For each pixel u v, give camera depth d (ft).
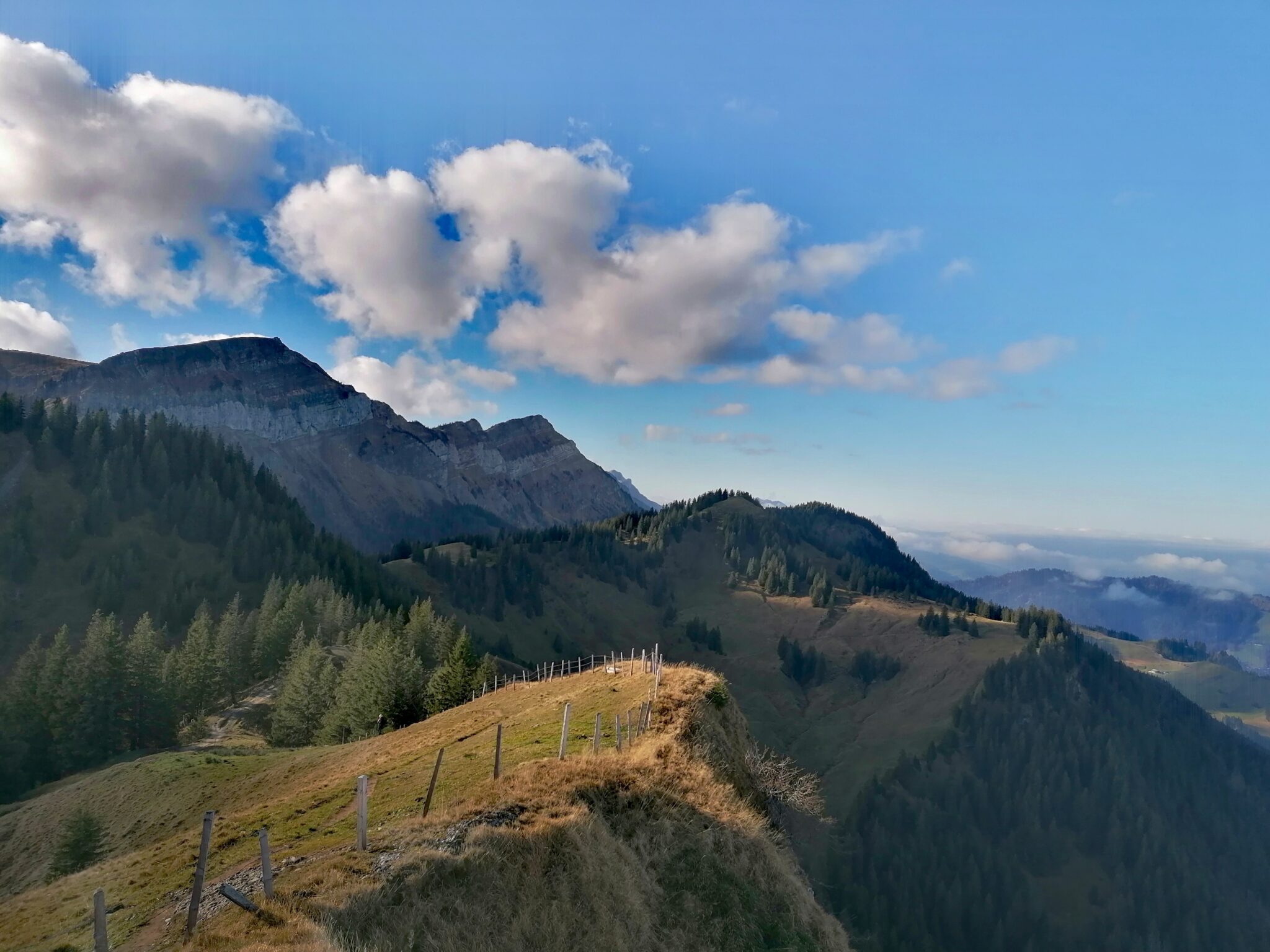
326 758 160.86
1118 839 533.14
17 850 169.48
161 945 58.34
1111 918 474.49
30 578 517.96
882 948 411.95
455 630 448.24
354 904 56.03
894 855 491.72
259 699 366.02
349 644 415.85
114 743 294.87
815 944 82.23
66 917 78.95
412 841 66.54
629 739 107.14
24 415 655.35
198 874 56.18
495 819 72.43
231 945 50.55
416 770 112.37
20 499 567.59
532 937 60.75
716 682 139.85
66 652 332.80
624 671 162.91
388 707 268.00
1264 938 483.10
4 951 74.28
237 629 409.69
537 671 265.95
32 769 283.79
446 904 59.67
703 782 96.84
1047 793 568.41
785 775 130.93
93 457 632.79
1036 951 449.48
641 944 66.90
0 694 321.73
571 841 71.97
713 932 74.28
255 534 626.64
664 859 79.97
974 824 547.08
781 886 87.51
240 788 154.61
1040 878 515.91
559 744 107.24
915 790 578.66
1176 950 458.50
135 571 549.95
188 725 321.11
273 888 59.41
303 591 479.00
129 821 157.48
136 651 316.60
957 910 456.04
